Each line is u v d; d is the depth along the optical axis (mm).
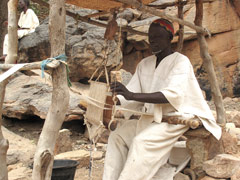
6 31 7004
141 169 2920
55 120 2357
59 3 2332
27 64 2328
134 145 2957
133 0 2953
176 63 3135
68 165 3545
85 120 3002
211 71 4047
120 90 2842
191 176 3332
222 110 3996
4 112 5480
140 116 3287
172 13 7105
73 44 6070
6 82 2592
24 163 4422
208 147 3326
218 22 7012
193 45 7164
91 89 2967
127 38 7094
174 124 3096
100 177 4023
